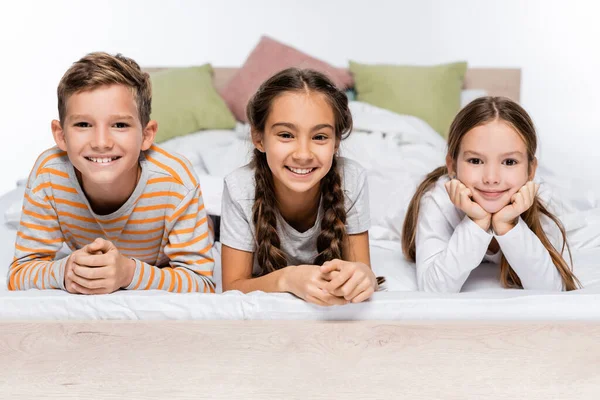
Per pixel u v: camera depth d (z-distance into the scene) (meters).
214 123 3.04
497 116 1.42
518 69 3.49
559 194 1.97
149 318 1.21
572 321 1.19
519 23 3.60
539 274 1.45
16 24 3.48
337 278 1.16
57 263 1.32
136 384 1.03
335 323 1.18
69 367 1.08
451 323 1.18
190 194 1.46
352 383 1.03
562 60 3.62
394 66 3.30
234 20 3.57
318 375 1.05
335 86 1.38
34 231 1.46
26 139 3.48
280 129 1.33
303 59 3.25
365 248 1.57
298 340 1.13
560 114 3.66
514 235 1.42
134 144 1.32
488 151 1.41
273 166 1.37
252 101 1.42
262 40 3.30
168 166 1.45
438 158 2.60
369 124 2.73
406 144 2.73
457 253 1.43
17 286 1.41
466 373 1.05
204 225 1.51
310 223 1.56
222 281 1.53
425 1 3.56
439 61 3.61
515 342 1.12
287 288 1.27
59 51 3.52
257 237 1.47
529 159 1.46
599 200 2.23
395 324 1.17
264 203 1.46
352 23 3.57
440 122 3.17
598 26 3.60
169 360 1.08
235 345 1.12
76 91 1.26
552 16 3.59
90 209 1.44
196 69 3.24
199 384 1.03
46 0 3.50
